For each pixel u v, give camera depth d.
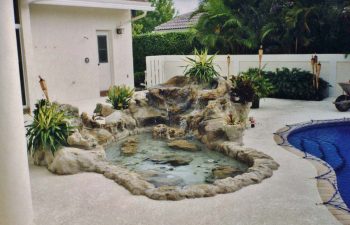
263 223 4.48
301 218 4.57
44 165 6.88
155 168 7.00
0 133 4.23
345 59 13.36
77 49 13.78
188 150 8.08
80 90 14.04
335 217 4.58
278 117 10.67
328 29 14.52
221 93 9.48
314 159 6.88
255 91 10.66
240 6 16.45
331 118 10.36
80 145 7.18
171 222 4.57
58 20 13.09
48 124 7.00
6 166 4.28
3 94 4.20
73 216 4.82
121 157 7.72
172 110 9.97
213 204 5.03
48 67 12.96
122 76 15.60
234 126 7.93
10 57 4.24
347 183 6.29
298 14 14.17
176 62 16.86
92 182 5.99
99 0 13.38
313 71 13.31
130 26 15.72
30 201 4.61
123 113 9.82
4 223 4.34
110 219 4.70
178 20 22.50
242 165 7.03
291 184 5.66
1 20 4.11
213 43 15.62
